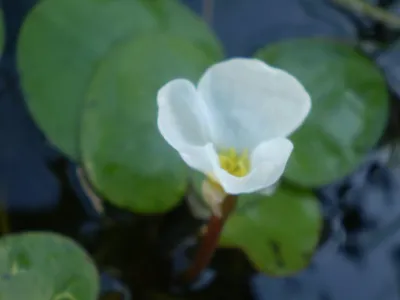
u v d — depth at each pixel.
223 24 0.34
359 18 0.35
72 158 0.31
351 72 0.32
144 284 0.32
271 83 0.27
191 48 0.32
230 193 0.27
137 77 0.31
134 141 0.31
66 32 0.32
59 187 0.33
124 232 0.33
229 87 0.28
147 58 0.31
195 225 0.33
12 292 0.30
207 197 0.29
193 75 0.31
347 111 0.32
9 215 0.32
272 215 0.32
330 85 0.32
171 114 0.27
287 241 0.32
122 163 0.31
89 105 0.31
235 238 0.32
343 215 0.33
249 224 0.32
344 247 0.33
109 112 0.31
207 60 0.32
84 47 0.32
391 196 0.34
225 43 0.34
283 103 0.27
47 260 0.30
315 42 0.33
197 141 0.28
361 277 0.33
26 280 0.30
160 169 0.31
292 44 0.33
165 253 0.33
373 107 0.32
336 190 0.33
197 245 0.33
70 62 0.32
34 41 0.32
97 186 0.31
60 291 0.30
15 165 0.33
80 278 0.30
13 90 0.33
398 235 0.33
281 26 0.35
